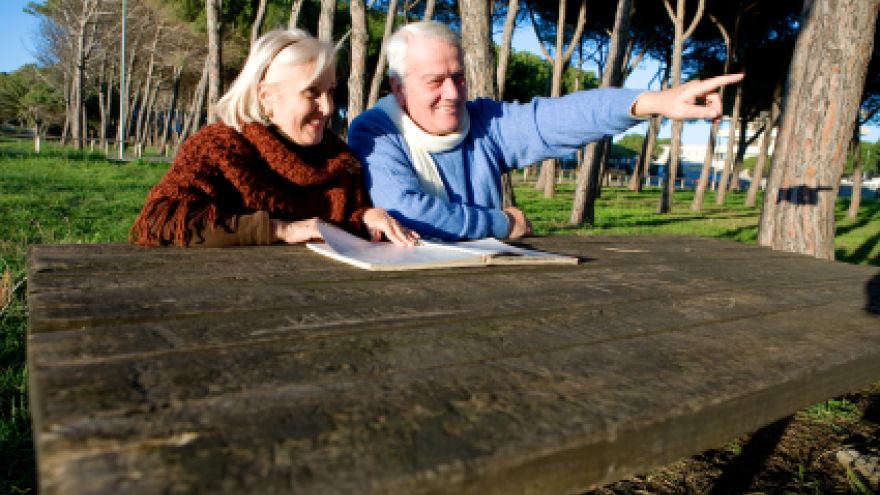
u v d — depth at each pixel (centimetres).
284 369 88
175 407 73
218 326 107
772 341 117
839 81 393
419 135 229
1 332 291
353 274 154
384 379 86
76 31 3130
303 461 62
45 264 153
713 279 180
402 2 1767
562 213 1250
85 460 60
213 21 1211
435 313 122
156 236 178
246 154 193
